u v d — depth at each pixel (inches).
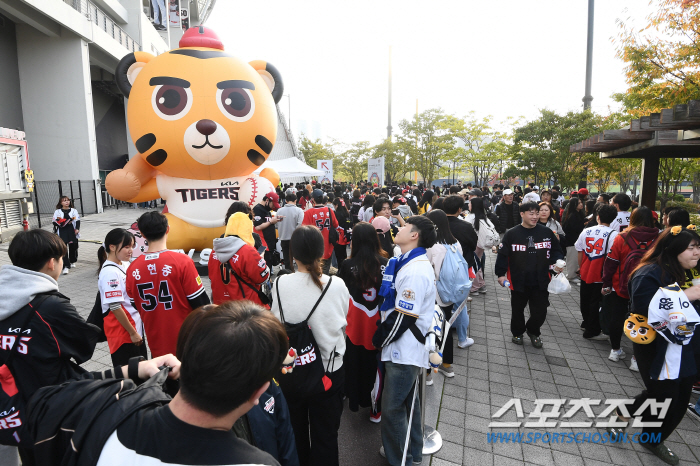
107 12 947.3
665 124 218.2
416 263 101.1
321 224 276.2
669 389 110.4
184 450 36.6
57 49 724.7
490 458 116.3
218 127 240.2
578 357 180.1
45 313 78.7
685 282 114.1
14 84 724.0
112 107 1117.7
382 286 109.5
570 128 655.1
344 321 95.7
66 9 673.6
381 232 196.5
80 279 306.2
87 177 759.7
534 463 114.6
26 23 713.0
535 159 679.7
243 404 38.8
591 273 193.3
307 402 94.7
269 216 277.1
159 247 117.6
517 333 193.3
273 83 295.0
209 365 35.6
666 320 107.7
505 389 153.0
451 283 148.5
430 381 154.6
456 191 348.2
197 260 322.7
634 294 114.7
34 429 42.1
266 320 40.6
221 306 41.6
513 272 186.9
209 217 270.1
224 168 260.5
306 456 98.9
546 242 183.3
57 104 733.9
